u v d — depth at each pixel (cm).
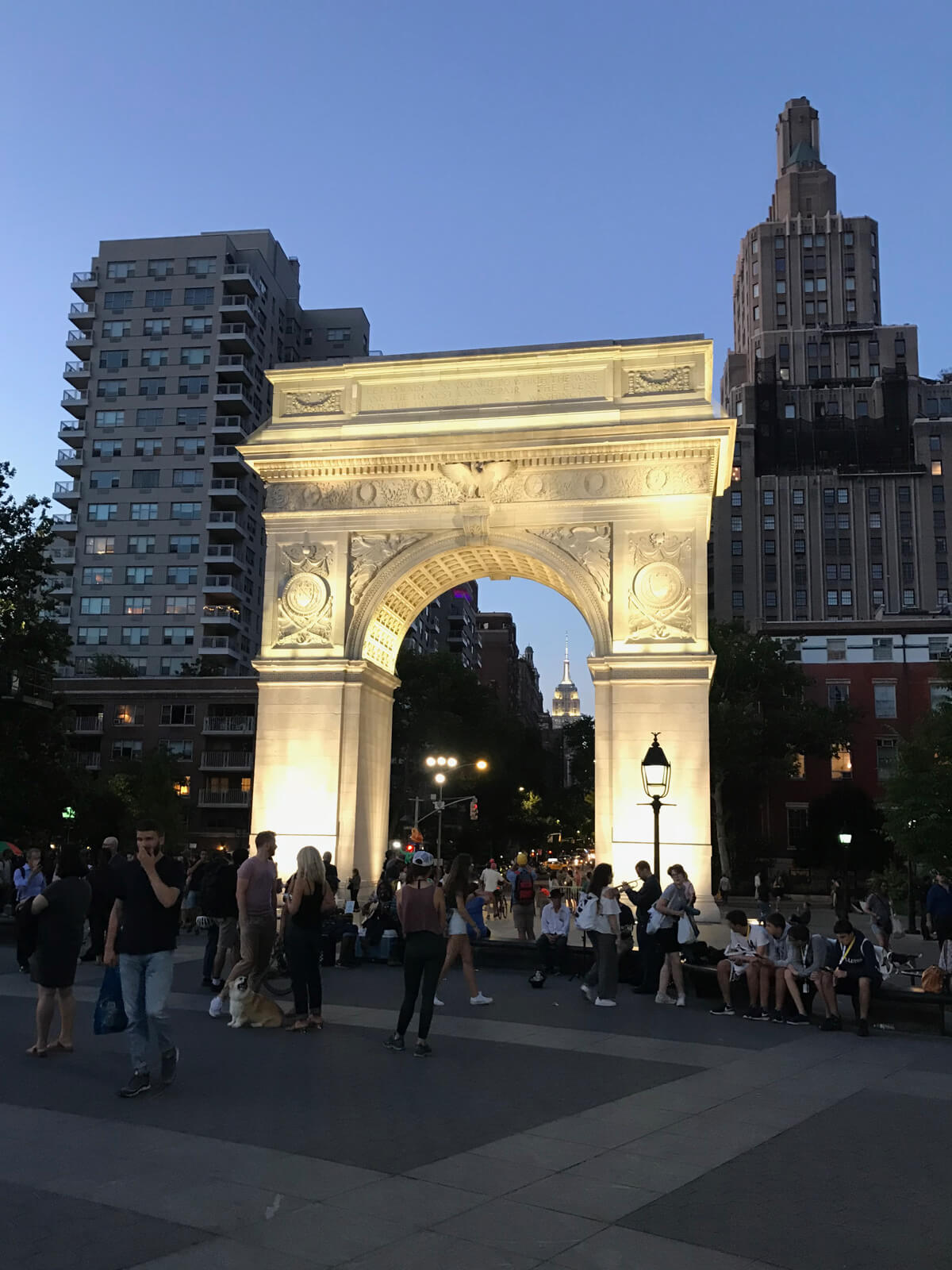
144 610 10600
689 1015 2019
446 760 6588
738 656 7875
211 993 2108
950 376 15338
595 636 3794
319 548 4050
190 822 9031
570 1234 820
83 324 11331
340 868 3806
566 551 3869
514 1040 1683
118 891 1274
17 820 5388
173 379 10975
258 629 11294
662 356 3950
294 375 4200
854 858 7581
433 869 1638
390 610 4219
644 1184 948
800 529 13775
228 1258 753
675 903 2164
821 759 8431
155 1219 827
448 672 9012
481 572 4409
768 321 16088
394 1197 891
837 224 16150
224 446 10812
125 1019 1352
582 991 2202
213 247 11194
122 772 8394
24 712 5484
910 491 13688
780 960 1997
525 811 10481
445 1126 1123
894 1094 1371
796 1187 955
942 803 4975
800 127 18250
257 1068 1396
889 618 9862
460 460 3969
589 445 3856
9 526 5375
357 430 4069
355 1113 1170
